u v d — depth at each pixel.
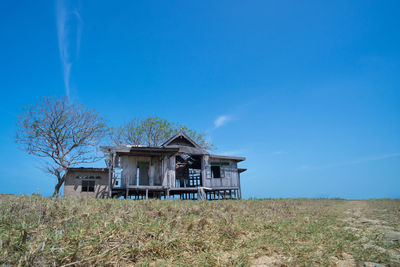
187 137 23.44
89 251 3.44
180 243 4.16
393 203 14.27
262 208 9.68
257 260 3.82
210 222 5.91
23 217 4.86
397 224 7.01
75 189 18.70
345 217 8.43
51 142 22.00
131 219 5.27
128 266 3.25
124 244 3.78
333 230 5.94
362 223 7.21
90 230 4.32
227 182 23.89
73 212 5.63
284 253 4.15
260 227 5.77
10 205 5.80
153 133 30.72
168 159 20.45
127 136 30.27
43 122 21.77
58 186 21.45
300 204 12.98
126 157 19.17
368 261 3.93
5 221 4.54
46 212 5.29
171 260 3.53
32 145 21.45
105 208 6.48
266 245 4.46
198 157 24.86
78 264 2.99
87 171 19.08
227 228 5.24
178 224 5.25
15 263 2.91
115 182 19.92
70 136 22.59
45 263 2.99
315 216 8.30
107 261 3.18
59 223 4.65
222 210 8.11
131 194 21.19
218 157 23.25
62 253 3.25
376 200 18.23
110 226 4.57
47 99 22.05
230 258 3.73
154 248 3.83
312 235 5.30
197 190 21.41
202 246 4.15
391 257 4.10
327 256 4.00
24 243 3.42
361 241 5.04
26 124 21.47
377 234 5.61
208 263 3.52
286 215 8.12
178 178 26.38
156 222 5.11
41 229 4.20
